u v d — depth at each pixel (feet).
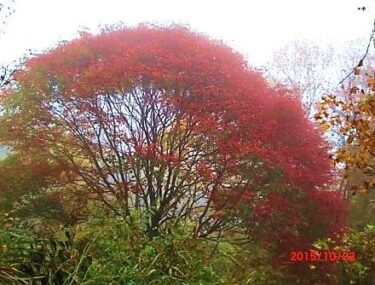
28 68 34.35
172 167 31.65
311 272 33.81
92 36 35.65
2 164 35.42
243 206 31.17
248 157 31.01
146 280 16.90
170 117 32.50
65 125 33.83
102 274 15.93
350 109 22.24
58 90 33.45
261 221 31.83
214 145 31.63
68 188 34.12
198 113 31.99
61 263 16.48
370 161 21.63
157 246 18.71
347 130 21.48
